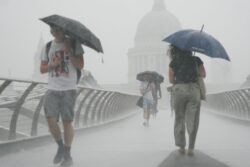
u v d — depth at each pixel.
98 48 7.42
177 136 8.56
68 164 7.52
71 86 7.52
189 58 8.39
